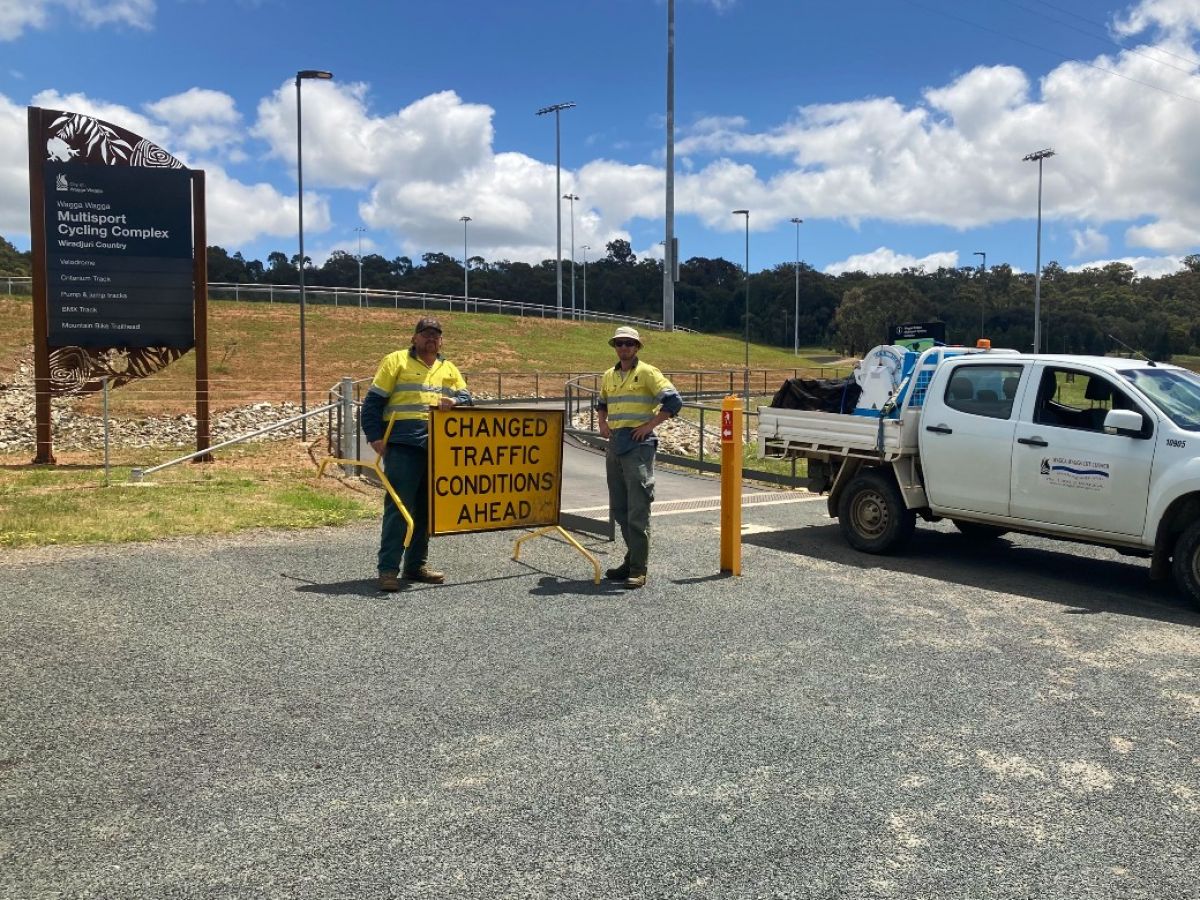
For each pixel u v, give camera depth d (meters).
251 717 4.18
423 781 3.58
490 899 2.80
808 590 6.89
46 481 11.59
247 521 8.89
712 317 136.75
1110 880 3.00
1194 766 3.87
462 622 5.78
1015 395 7.64
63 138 14.07
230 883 2.85
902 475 8.23
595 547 8.38
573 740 4.00
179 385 37.91
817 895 2.87
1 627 5.41
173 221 14.44
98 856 2.99
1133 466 6.78
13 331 43.19
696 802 3.46
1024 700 4.61
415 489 6.73
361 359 48.28
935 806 3.47
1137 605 6.69
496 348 58.06
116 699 4.36
